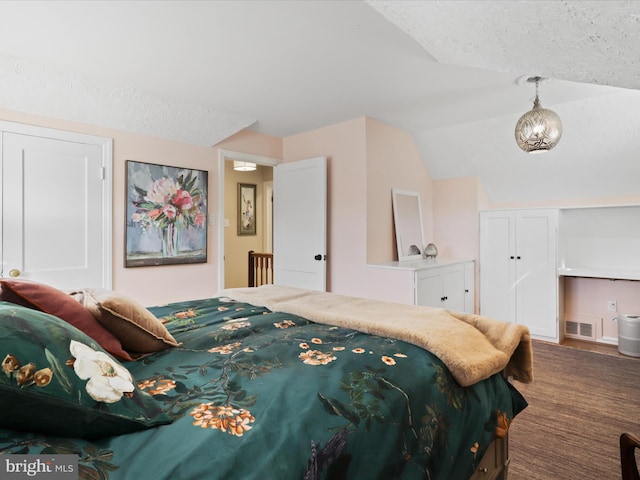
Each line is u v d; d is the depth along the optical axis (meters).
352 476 0.84
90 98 2.86
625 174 3.65
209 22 2.01
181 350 1.27
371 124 3.77
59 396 0.67
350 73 2.67
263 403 0.90
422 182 4.63
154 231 3.39
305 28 2.07
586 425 2.24
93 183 3.05
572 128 3.45
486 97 3.14
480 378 1.27
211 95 3.10
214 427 0.79
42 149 2.81
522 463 1.87
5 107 2.65
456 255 4.65
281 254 4.33
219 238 3.87
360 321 1.54
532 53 1.80
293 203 4.19
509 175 4.27
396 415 0.99
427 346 1.31
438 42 1.94
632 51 1.56
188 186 3.62
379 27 2.07
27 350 0.68
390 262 3.95
